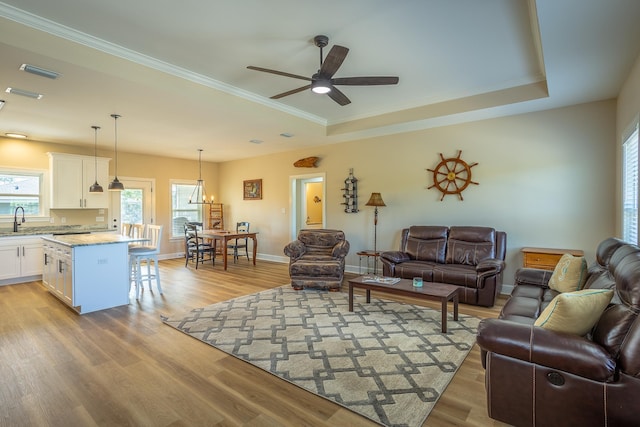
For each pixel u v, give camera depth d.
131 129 5.24
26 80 3.28
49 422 1.90
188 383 2.31
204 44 3.16
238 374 2.44
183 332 3.23
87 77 3.22
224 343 2.96
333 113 5.41
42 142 6.02
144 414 1.97
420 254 4.93
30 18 2.68
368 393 2.18
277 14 2.67
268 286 5.14
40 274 5.50
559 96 3.88
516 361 1.73
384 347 2.87
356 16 2.70
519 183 4.57
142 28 2.88
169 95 3.73
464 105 4.46
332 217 6.57
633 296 1.59
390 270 4.70
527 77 3.94
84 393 2.19
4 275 5.14
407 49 3.26
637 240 2.93
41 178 6.02
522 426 1.73
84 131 5.36
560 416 1.62
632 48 2.71
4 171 5.61
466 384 2.29
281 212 7.54
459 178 5.04
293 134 5.67
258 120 4.76
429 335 3.13
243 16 2.70
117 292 4.09
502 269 4.06
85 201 6.17
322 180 7.28
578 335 1.68
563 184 4.28
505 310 2.60
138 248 4.71
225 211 8.85
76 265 3.77
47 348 2.87
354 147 6.23
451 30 2.91
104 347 2.89
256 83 4.14
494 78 3.99
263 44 3.16
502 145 4.69
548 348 1.63
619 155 3.76
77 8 2.59
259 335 3.15
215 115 4.50
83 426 1.87
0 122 4.79
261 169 7.95
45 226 6.00
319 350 2.82
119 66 3.23
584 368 1.54
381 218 5.88
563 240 4.29
